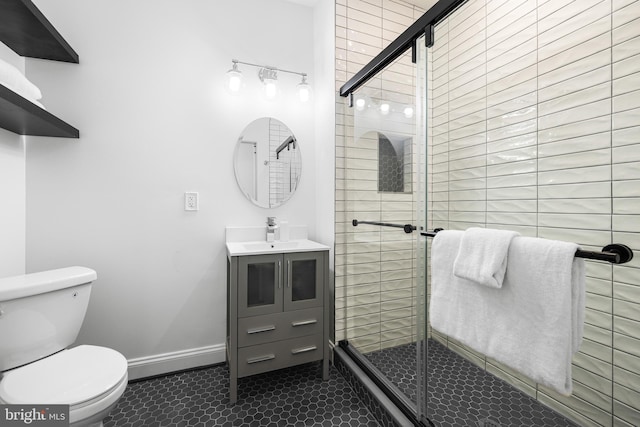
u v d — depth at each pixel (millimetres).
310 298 1720
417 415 1263
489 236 939
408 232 1447
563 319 758
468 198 1157
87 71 1680
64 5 1638
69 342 1374
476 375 1153
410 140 1444
